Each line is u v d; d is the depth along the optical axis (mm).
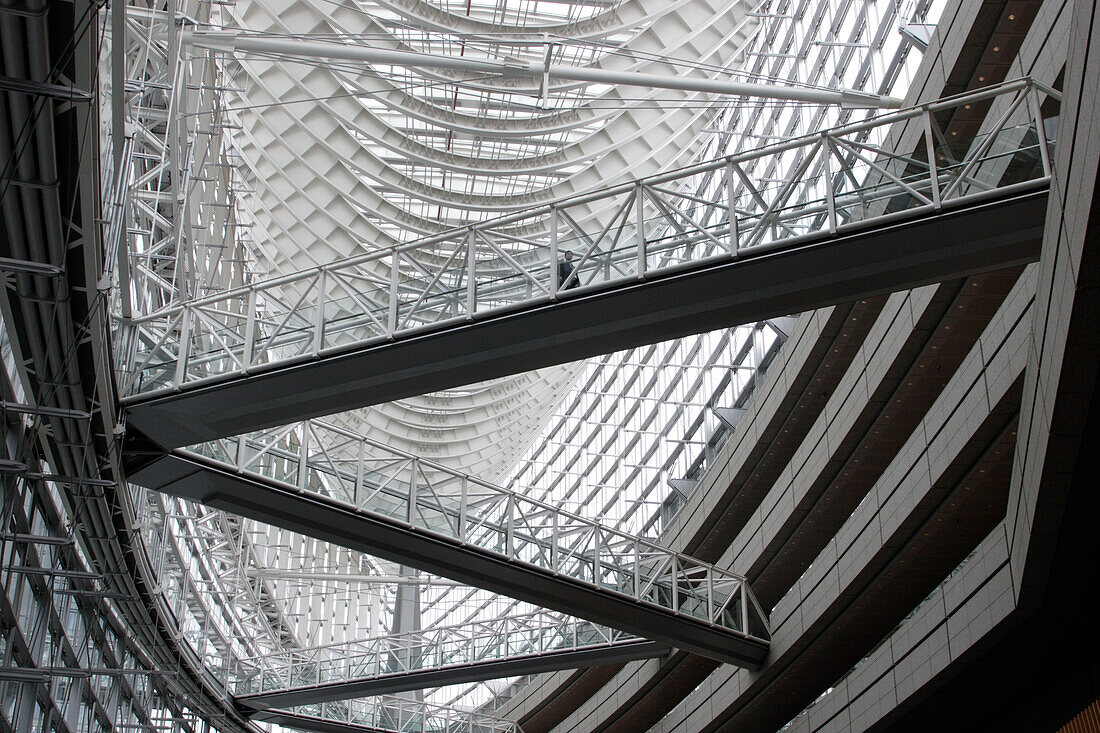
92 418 14836
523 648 32156
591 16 27922
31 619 18234
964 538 22250
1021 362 17375
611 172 30688
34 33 8070
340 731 38062
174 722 33000
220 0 21141
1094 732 18781
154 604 23656
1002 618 18094
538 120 29562
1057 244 11266
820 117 27781
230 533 34469
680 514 33312
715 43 28844
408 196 31031
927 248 14445
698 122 30672
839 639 26516
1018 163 14461
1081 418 12414
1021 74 17453
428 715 40938
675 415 38375
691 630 26672
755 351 32031
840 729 25266
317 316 16375
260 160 30328
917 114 15102
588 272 15648
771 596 30688
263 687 34969
